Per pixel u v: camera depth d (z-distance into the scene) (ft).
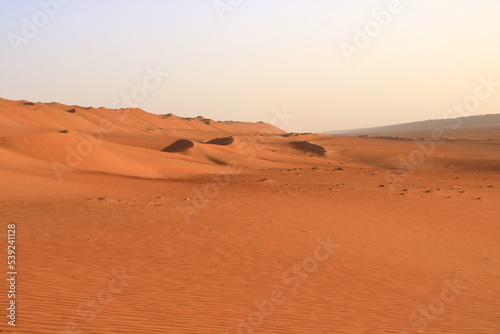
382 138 580.30
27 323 22.75
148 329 23.75
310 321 27.99
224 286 34.30
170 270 37.65
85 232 50.37
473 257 53.16
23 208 62.23
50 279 31.42
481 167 233.14
